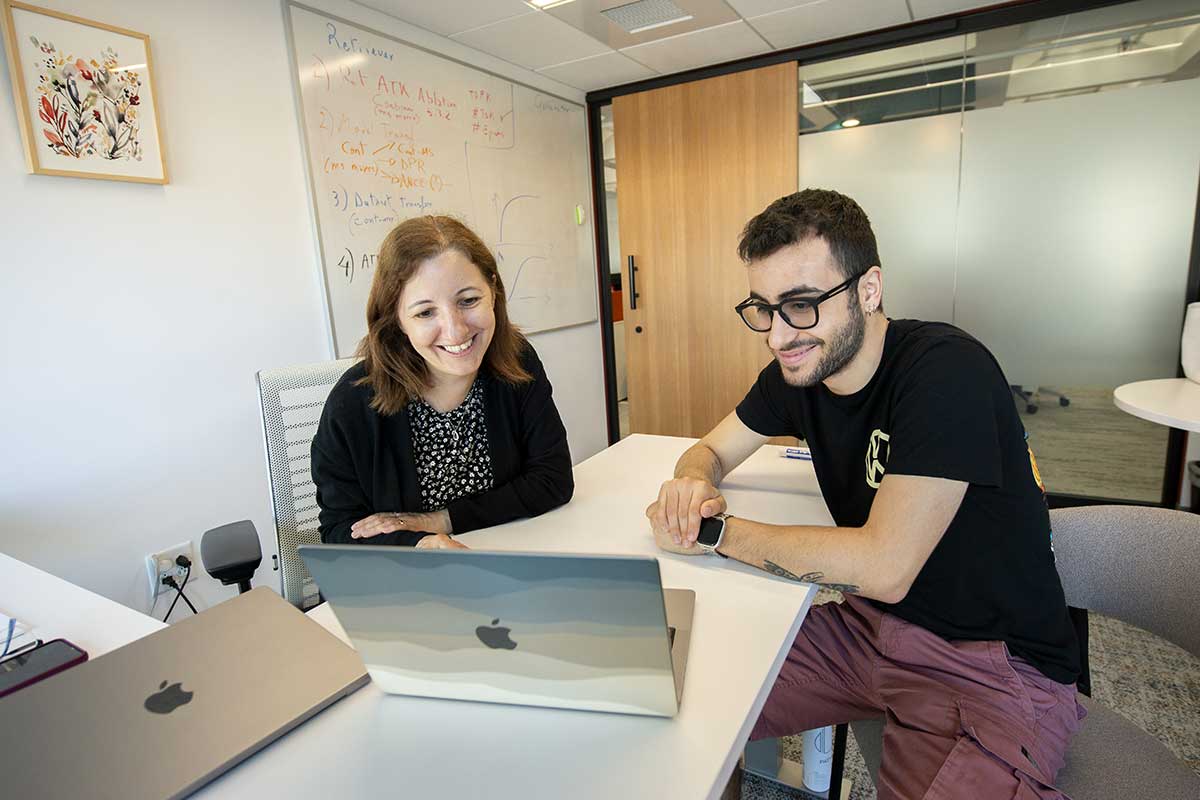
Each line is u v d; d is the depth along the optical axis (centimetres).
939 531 88
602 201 403
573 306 389
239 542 123
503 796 56
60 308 172
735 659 74
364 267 255
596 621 58
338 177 243
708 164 357
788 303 96
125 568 189
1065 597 109
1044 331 294
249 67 213
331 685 70
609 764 59
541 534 116
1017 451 95
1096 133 271
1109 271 278
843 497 114
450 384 125
